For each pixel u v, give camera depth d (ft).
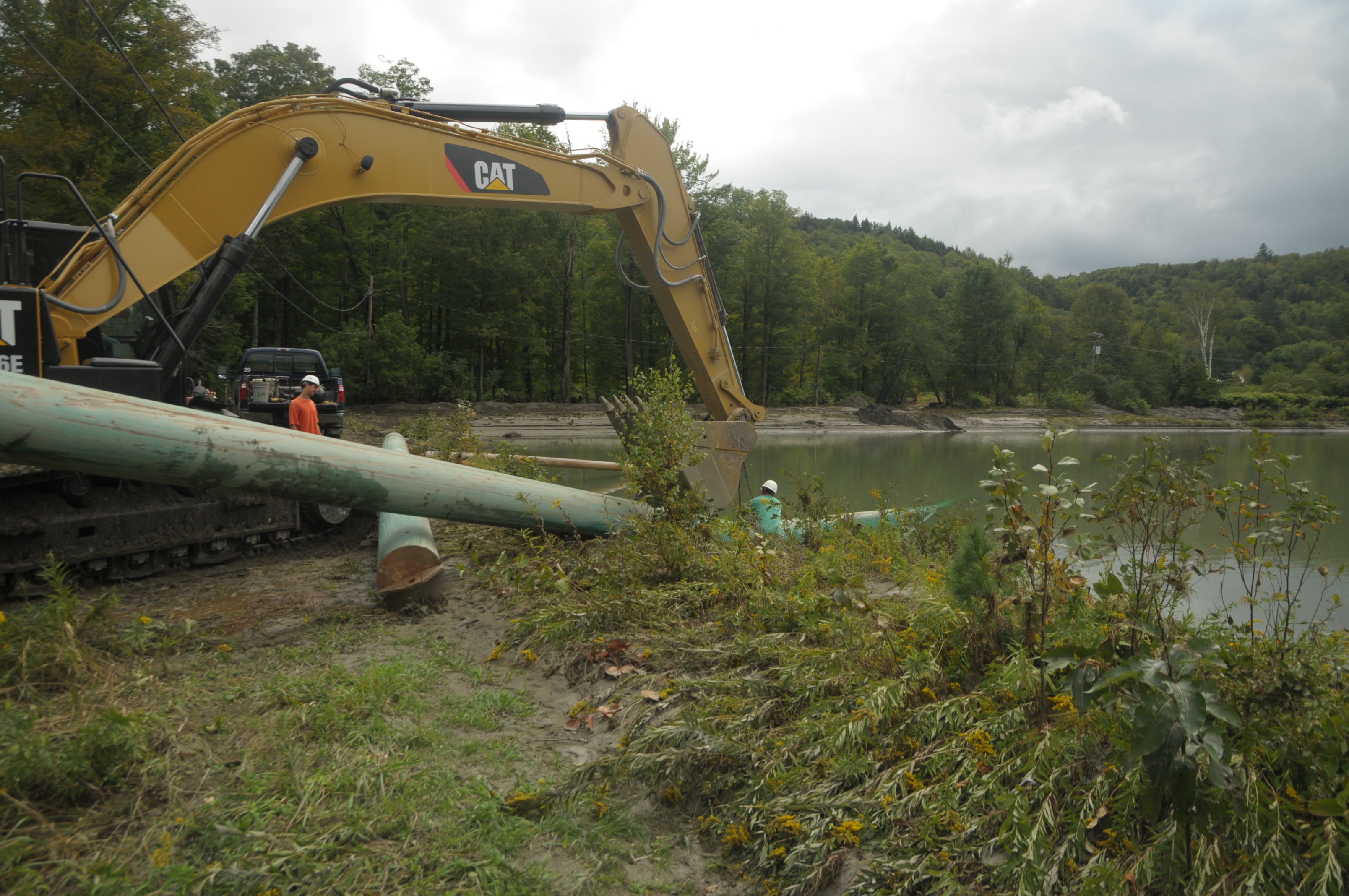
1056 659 8.95
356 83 25.18
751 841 9.16
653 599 17.12
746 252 190.90
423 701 12.74
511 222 167.63
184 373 22.89
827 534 24.75
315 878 7.89
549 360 190.70
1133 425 228.84
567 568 19.84
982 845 8.36
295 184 23.45
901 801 9.02
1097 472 69.51
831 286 268.82
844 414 192.54
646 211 29.68
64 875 7.60
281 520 25.23
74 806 8.82
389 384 148.56
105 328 24.88
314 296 141.08
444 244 162.91
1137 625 9.08
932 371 251.39
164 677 12.80
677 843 9.43
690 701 12.55
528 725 12.37
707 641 14.98
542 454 88.28
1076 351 296.51
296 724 11.32
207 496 23.03
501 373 176.86
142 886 7.48
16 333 18.95
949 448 119.14
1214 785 7.06
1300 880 7.19
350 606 18.67
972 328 262.06
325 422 52.11
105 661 12.55
